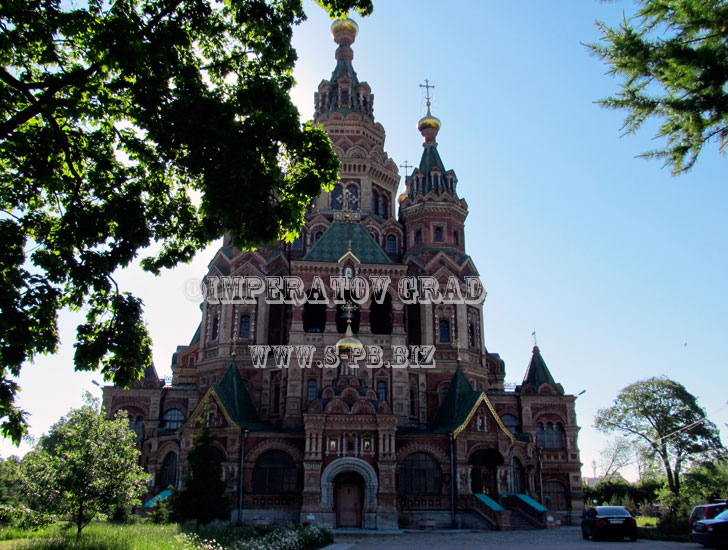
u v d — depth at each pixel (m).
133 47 16.23
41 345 18.16
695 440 79.81
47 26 17.06
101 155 21.80
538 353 66.38
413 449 51.00
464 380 56.81
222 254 63.66
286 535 30.69
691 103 14.24
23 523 32.25
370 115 78.38
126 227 19.92
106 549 23.59
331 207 71.69
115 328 19.98
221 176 18.00
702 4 13.73
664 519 37.06
